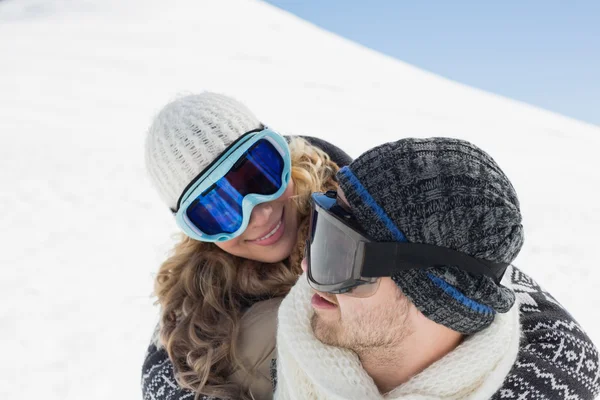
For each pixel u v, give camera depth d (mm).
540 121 22469
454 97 27859
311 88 23266
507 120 22047
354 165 905
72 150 8758
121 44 27531
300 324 1036
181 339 1387
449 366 898
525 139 17484
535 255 5051
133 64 22422
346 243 894
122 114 13258
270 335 1331
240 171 1527
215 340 1347
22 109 12453
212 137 1509
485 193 829
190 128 1507
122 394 2535
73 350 2945
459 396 917
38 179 6996
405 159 851
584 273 4520
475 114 22641
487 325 936
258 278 1587
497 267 885
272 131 1584
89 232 5109
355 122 16734
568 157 14789
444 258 839
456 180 826
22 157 8094
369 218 860
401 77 32938
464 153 857
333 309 971
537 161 13305
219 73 23500
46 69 18609
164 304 1561
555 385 1011
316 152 1834
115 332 3129
